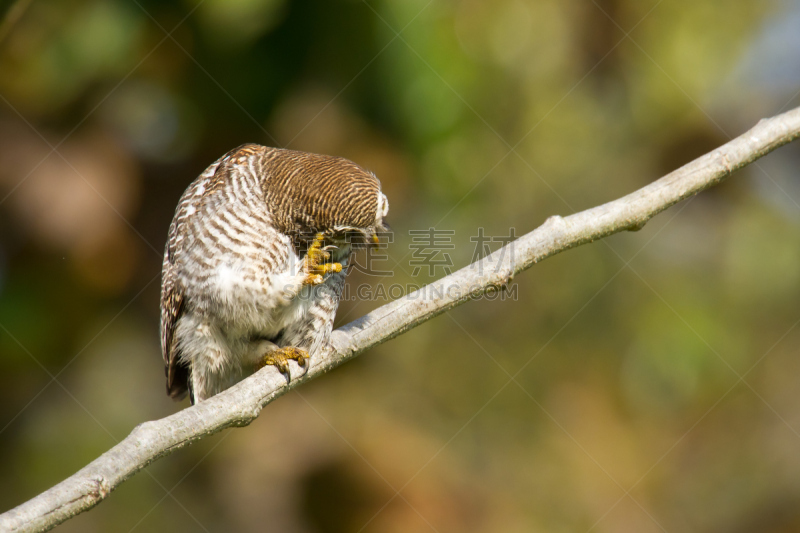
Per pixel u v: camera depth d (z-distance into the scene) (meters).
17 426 11.55
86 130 10.76
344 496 11.14
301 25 10.22
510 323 13.73
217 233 7.05
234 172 7.17
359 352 6.83
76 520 11.52
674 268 14.29
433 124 10.72
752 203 14.73
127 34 10.31
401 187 10.89
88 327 11.24
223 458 11.60
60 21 10.26
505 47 11.60
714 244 14.52
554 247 6.90
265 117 10.67
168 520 11.45
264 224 6.95
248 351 7.43
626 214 7.05
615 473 13.20
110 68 10.39
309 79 10.50
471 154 11.67
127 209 10.88
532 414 13.30
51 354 11.20
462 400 13.16
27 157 10.57
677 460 13.88
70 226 10.62
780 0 14.27
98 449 11.63
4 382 11.27
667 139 13.26
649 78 13.05
